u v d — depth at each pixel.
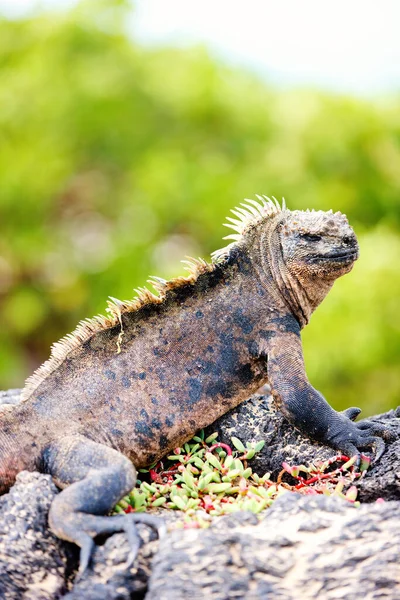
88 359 9.52
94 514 8.16
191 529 7.75
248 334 9.96
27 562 7.82
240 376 9.95
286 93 31.20
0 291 29.38
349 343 23.05
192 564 7.27
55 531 8.00
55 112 29.53
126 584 7.54
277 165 27.95
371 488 9.12
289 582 7.16
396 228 27.84
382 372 23.86
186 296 9.91
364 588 7.05
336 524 7.66
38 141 29.62
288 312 10.12
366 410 23.44
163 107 30.11
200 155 29.36
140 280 26.95
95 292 28.03
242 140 29.53
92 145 29.91
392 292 23.88
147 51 31.70
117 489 8.31
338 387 23.77
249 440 10.22
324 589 7.08
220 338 9.88
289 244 10.09
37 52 30.94
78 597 7.42
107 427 9.34
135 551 7.66
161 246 28.80
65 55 30.62
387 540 7.40
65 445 8.88
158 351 9.70
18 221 29.42
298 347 9.92
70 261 29.17
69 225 31.41
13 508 8.16
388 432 9.52
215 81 30.42
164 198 27.44
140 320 9.74
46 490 8.33
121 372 9.54
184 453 10.03
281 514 7.89
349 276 24.03
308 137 28.45
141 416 9.48
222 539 7.44
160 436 9.56
